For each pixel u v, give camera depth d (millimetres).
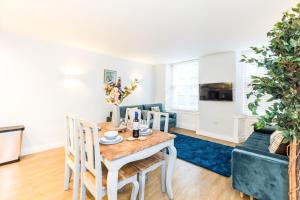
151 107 5238
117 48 3793
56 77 3463
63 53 3541
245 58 1357
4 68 2834
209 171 2525
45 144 3352
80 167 1734
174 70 5867
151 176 2424
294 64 1016
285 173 1521
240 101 4094
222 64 4223
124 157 1429
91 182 1475
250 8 1968
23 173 2393
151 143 1667
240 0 1802
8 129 2674
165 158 2025
